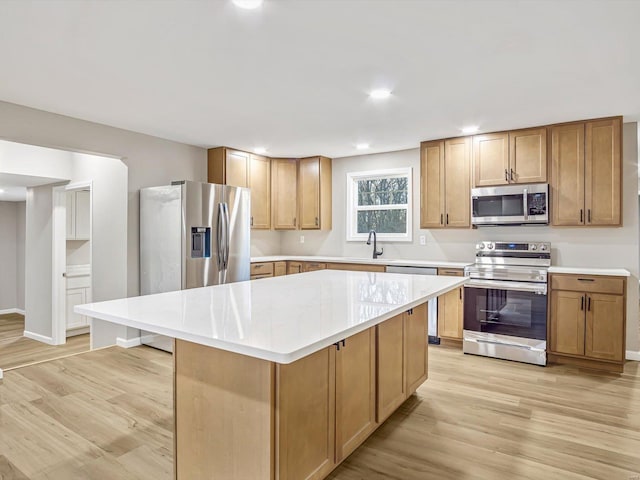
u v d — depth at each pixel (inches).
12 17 77.4
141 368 139.4
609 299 134.0
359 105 130.2
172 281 154.5
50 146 139.3
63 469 80.7
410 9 74.9
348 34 84.3
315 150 199.3
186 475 69.7
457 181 169.8
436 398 114.3
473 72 103.6
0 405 109.7
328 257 212.1
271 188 217.0
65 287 196.2
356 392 82.0
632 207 148.0
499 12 75.9
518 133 156.6
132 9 74.8
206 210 160.2
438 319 167.2
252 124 153.5
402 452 86.9
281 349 47.3
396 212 205.0
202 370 66.9
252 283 105.5
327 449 72.2
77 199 221.3
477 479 77.5
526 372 135.9
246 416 61.6
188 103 128.6
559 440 91.6
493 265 162.4
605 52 92.0
